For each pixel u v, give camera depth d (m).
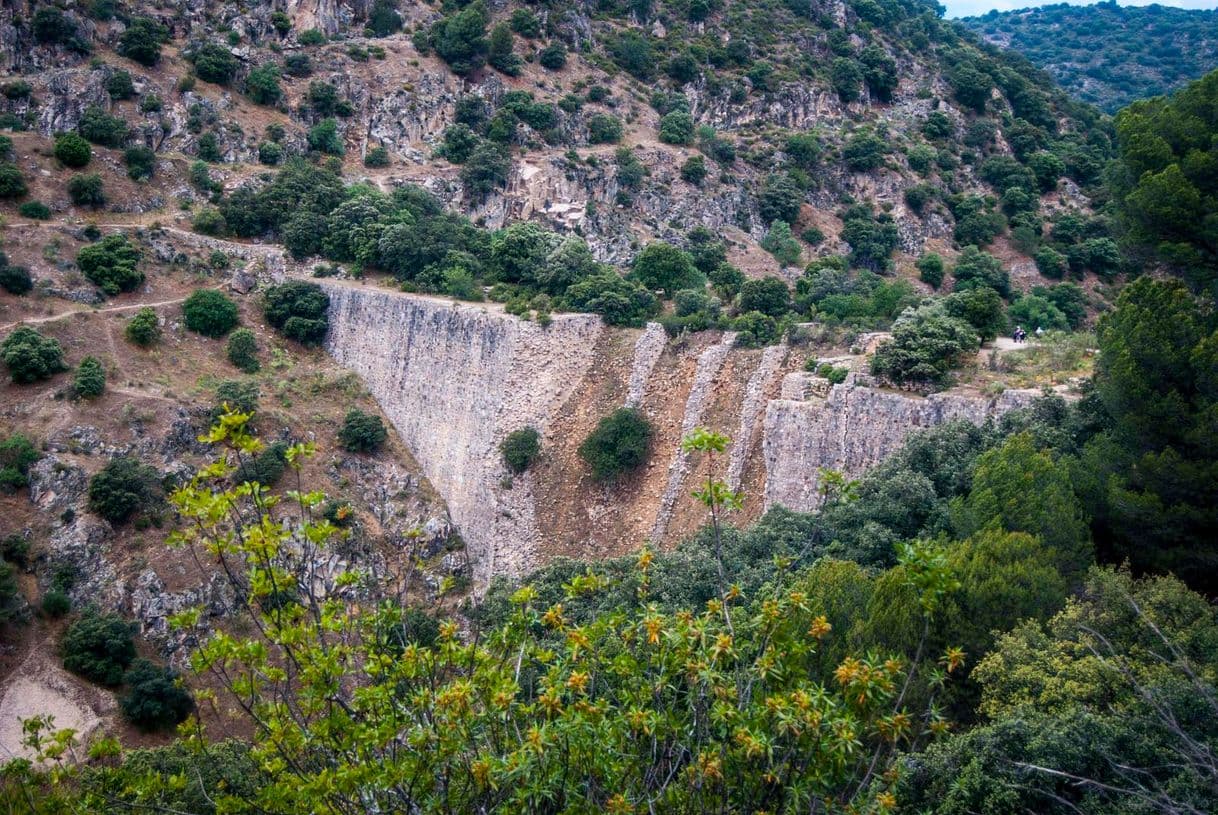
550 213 99.38
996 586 29.05
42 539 58.12
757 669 17.94
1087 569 32.28
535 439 66.00
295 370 76.94
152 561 58.81
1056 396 44.12
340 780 16.77
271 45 104.88
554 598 47.12
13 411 64.31
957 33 159.75
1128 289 37.75
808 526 45.88
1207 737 20.81
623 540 61.41
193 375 73.06
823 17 136.50
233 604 58.50
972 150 119.19
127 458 62.75
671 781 17.86
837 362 56.91
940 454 44.06
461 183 97.94
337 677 19.30
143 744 50.53
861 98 125.44
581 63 119.75
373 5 116.81
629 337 69.12
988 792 21.81
